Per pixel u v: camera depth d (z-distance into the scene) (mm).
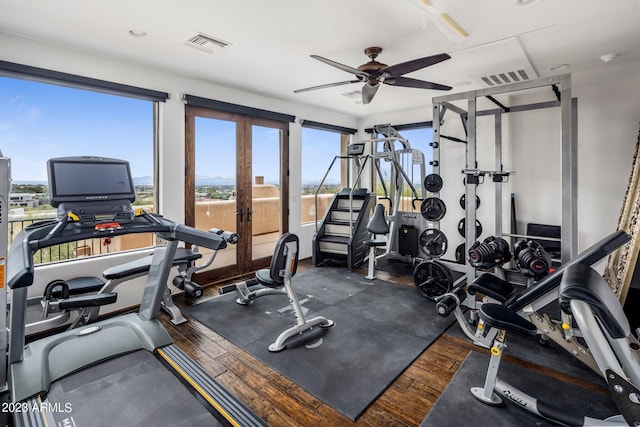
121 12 2430
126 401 1912
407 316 3336
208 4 2320
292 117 5242
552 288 2129
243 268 4777
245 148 4695
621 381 1399
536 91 4512
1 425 1831
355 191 5691
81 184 2395
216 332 2986
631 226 3180
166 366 2316
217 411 1930
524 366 2447
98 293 2723
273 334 2945
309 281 4488
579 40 2916
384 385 2219
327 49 3117
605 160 4199
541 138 4688
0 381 2057
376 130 5242
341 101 5238
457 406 2018
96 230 2260
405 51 3156
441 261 3771
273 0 2266
